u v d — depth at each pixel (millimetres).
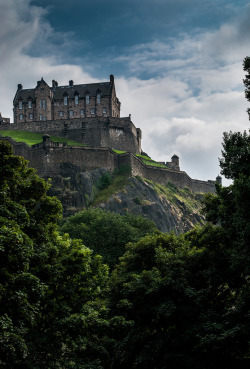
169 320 34219
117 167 112625
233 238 34750
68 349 35031
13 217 28938
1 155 32438
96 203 100188
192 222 116062
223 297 36969
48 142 103625
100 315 36906
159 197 110938
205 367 31812
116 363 36656
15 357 25125
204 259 36781
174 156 145875
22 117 139125
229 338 29750
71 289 33906
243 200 30234
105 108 137500
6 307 25641
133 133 127688
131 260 42969
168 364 32875
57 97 140625
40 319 33156
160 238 43906
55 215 36500
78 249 36531
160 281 34812
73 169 104812
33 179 35375
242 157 33656
